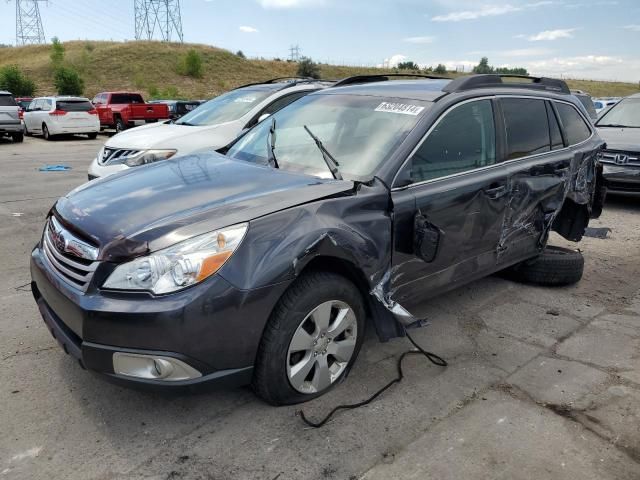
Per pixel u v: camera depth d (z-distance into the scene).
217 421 2.82
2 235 6.13
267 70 67.12
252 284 2.53
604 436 2.80
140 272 2.42
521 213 4.20
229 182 3.17
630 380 3.35
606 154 8.05
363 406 2.98
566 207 5.02
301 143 3.73
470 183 3.65
